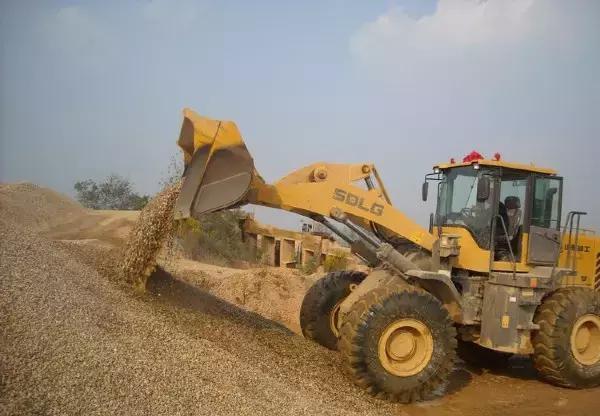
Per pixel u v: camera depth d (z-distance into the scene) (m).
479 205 6.57
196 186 5.37
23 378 3.03
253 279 10.41
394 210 6.29
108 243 11.75
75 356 3.45
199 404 3.53
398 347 5.48
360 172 6.28
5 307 3.72
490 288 6.38
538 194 6.83
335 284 7.12
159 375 3.68
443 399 5.90
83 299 4.53
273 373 4.98
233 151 5.42
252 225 18.88
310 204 6.00
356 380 5.36
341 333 5.49
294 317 9.53
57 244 7.02
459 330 6.68
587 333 6.56
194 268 11.99
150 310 5.39
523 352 6.30
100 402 3.10
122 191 28.50
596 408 5.78
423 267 6.36
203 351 4.55
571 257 7.23
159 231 6.09
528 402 5.95
